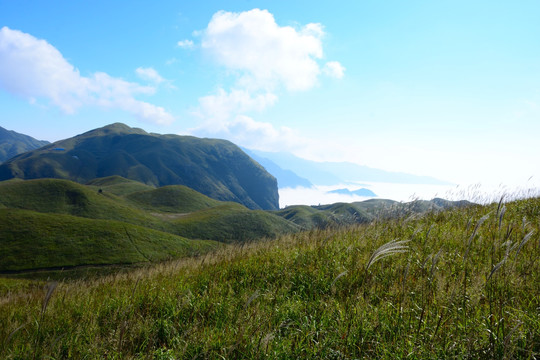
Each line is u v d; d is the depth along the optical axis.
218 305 5.05
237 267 7.05
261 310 4.57
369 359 3.37
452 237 6.56
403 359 3.25
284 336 4.01
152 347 4.06
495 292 4.00
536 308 3.55
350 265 5.74
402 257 5.68
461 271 4.75
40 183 198.50
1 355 4.32
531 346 3.01
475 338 3.24
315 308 4.57
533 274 4.34
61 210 177.25
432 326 3.64
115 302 5.93
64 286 8.35
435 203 10.19
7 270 93.88
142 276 8.65
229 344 3.92
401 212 9.57
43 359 4.19
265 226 177.12
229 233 170.75
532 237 5.68
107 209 184.50
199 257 9.52
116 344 4.18
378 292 4.60
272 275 6.24
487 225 7.18
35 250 105.12
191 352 3.94
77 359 4.18
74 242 112.25
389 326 3.77
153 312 5.36
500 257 4.92
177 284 6.54
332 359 3.53
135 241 119.69
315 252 6.88
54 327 5.17
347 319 3.97
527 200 9.41
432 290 4.27
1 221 119.38
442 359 3.17
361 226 9.41
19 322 5.76
